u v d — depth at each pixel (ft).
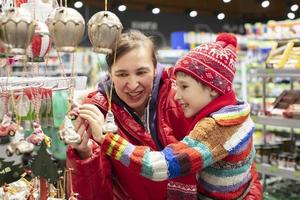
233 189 4.53
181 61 4.44
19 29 2.84
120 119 4.67
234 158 4.37
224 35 4.78
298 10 20.40
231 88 4.54
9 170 3.50
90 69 15.96
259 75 10.43
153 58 4.64
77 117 3.73
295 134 12.50
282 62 9.87
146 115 4.86
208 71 4.32
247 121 4.52
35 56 3.62
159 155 3.94
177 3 19.67
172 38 19.86
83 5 16.22
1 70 4.25
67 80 3.91
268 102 12.10
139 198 4.89
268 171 10.32
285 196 10.59
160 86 4.90
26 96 3.71
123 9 17.34
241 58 16.84
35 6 3.65
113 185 4.99
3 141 3.61
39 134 3.37
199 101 4.39
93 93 4.75
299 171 9.62
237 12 21.45
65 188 3.98
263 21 21.80
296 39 10.28
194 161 4.01
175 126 4.98
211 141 4.13
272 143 11.48
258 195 4.94
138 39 4.50
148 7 18.81
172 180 4.47
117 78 4.45
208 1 20.52
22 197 3.50
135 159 3.86
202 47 4.49
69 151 4.03
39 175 3.33
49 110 3.95
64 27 3.04
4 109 3.60
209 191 4.56
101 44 3.19
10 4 3.73
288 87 14.47
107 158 4.71
